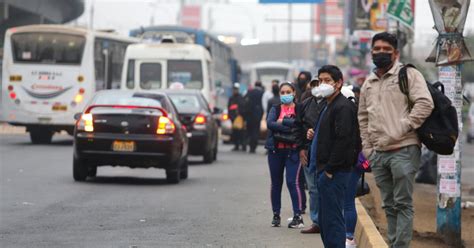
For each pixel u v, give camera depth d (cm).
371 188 3694
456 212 2495
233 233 2567
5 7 10206
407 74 1895
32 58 6431
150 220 2791
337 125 1869
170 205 3172
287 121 2620
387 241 2362
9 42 6444
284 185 3978
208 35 8500
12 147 6084
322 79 1894
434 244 2478
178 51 6731
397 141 1898
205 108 5262
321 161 1894
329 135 1886
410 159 1905
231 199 3394
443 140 1878
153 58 6719
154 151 3803
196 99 5222
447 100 1892
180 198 3394
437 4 2372
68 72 6419
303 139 2370
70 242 2355
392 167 1911
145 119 3822
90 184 3816
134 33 8450
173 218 2847
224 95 9800
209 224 2736
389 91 1909
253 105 6253
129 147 3800
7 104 6438
